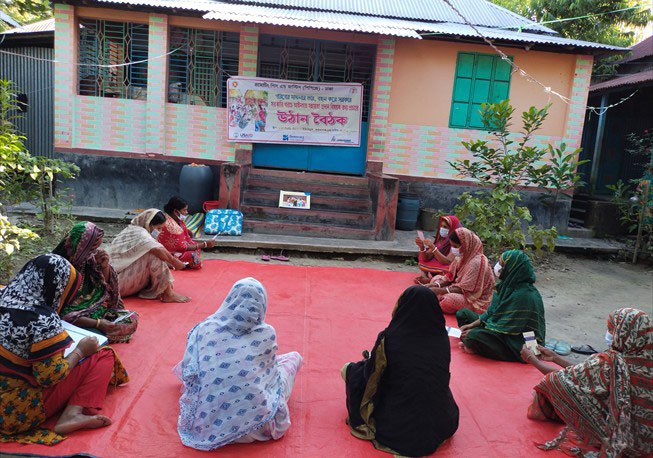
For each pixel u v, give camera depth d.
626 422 3.08
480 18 11.01
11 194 7.46
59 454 3.00
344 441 3.37
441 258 6.72
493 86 10.03
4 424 3.07
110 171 9.90
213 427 3.16
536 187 10.37
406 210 9.77
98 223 9.17
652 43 13.66
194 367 3.20
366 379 3.43
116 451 3.08
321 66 9.98
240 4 10.20
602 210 10.66
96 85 9.78
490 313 4.87
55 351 3.02
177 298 5.72
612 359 3.18
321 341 4.98
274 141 9.80
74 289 3.37
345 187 9.76
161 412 3.54
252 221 8.83
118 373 3.78
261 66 9.89
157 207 10.00
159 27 9.39
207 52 9.73
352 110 9.80
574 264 9.12
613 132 13.31
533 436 3.58
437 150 10.16
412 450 3.26
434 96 10.00
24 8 17.89
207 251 8.07
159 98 9.62
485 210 8.24
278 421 3.34
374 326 5.45
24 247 7.14
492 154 8.67
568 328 6.05
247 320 3.21
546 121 10.20
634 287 7.96
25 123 12.09
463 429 3.62
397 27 9.20
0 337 2.99
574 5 13.95
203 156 9.90
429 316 3.37
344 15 10.30
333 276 7.19
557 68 10.04
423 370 3.28
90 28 9.62
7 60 11.95
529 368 4.66
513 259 4.74
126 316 4.46
